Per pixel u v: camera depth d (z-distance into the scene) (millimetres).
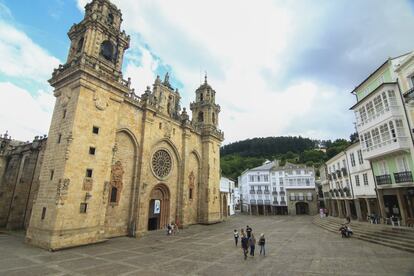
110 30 30859
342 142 94812
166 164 39500
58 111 26281
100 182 25422
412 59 24484
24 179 34281
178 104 45375
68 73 25969
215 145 53188
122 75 30766
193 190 46375
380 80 29672
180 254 20219
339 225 34625
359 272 13977
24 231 30891
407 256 17219
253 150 146000
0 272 14328
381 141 27828
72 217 22234
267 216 73938
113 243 24922
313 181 77938
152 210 36250
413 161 24500
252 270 15258
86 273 14547
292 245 24094
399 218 27062
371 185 34188
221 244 25266
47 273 14359
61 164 22781
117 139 30828
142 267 16047
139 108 34219
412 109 24766
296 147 142125
